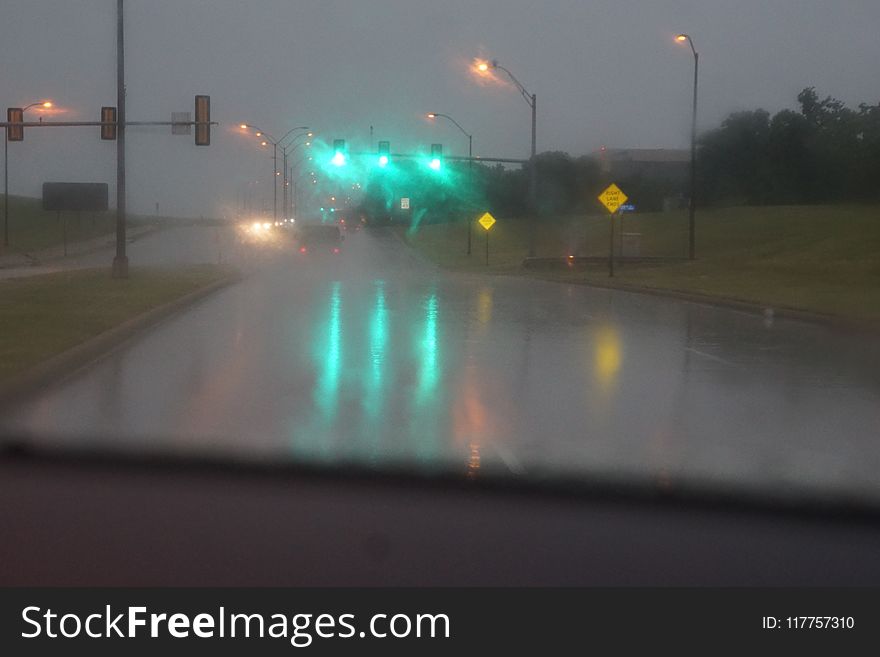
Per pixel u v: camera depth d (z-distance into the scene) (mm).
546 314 28500
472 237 87875
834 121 102312
